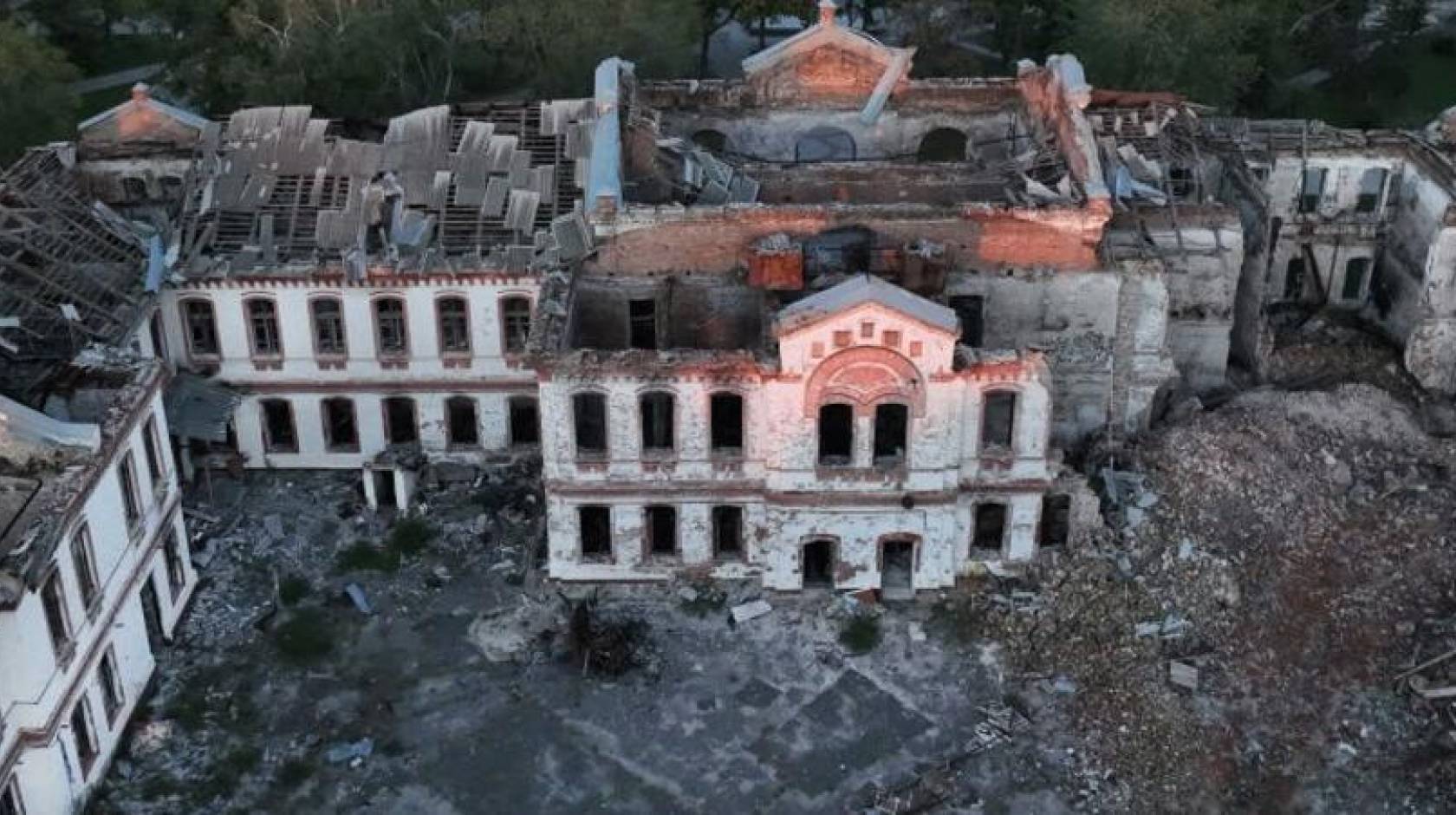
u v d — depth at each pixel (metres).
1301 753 38.34
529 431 49.94
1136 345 44.97
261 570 45.31
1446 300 51.31
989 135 49.31
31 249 44.59
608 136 44.28
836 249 42.12
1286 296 57.59
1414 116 78.69
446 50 69.50
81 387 39.94
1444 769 37.53
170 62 73.81
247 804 37.59
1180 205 48.44
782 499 41.72
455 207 48.53
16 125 59.88
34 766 34.75
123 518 38.66
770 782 37.91
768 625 42.53
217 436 46.84
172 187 50.44
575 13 65.81
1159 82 66.62
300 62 65.81
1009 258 42.72
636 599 43.44
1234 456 45.06
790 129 49.28
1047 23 78.25
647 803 37.47
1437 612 41.84
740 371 39.84
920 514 42.03
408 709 40.34
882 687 40.59
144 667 40.38
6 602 32.28
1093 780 37.75
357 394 48.69
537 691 40.78
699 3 77.12
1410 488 45.66
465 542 46.47
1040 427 40.91
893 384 39.84
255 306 47.12
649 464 41.56
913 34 78.12
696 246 42.56
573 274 43.06
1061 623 41.75
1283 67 77.81
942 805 37.22
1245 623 41.59
